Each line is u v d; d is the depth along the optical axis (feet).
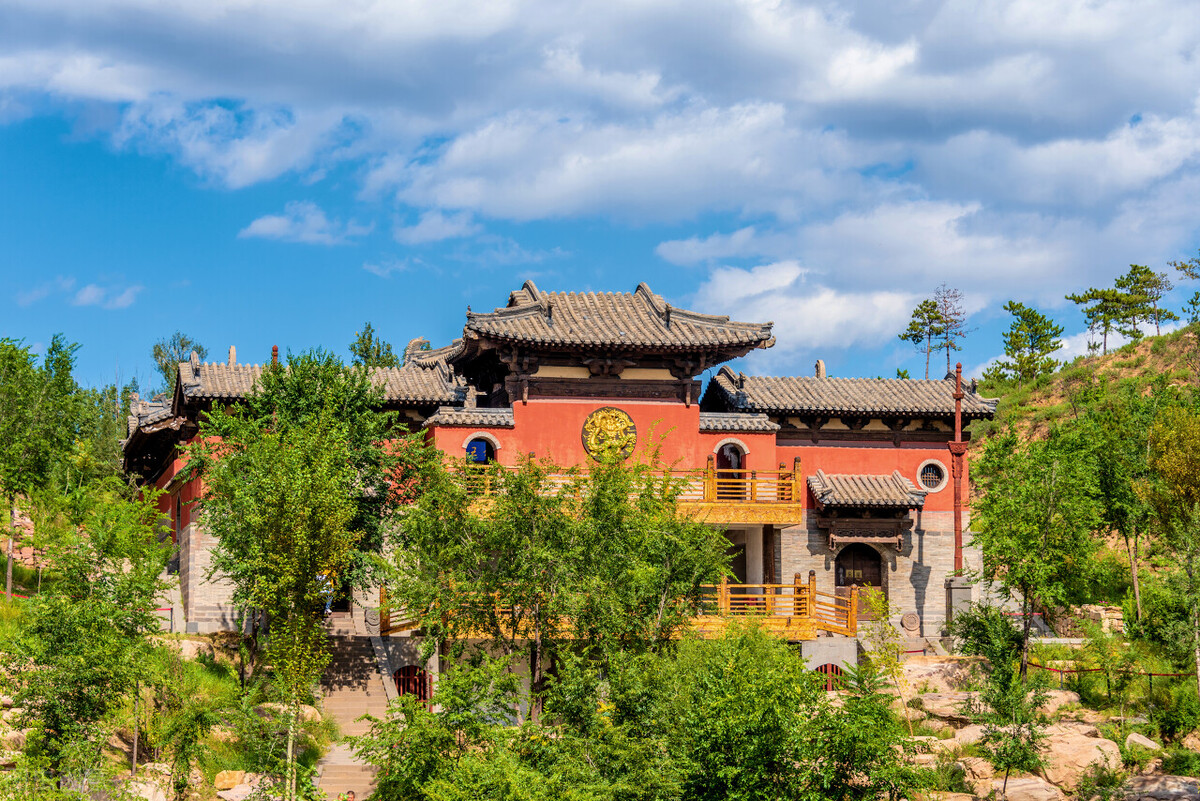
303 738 118.21
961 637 141.18
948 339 306.76
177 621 145.79
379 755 94.68
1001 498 138.92
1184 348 247.70
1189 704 124.67
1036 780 115.55
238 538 119.85
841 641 142.10
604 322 155.22
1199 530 128.16
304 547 112.27
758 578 155.43
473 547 114.62
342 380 142.92
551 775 89.45
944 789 115.34
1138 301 294.87
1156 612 137.28
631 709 97.71
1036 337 294.46
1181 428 143.64
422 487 124.06
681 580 114.83
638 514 115.14
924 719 129.90
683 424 155.74
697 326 156.15
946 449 168.76
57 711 95.50
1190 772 116.78
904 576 163.84
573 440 152.35
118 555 108.88
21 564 150.82
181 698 109.29
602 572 110.83
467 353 160.56
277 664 113.19
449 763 91.97
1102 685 133.28
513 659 112.37
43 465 142.10
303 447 120.47
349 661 135.74
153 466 191.62
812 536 162.50
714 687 99.40
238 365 159.33
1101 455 156.15
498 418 150.41
